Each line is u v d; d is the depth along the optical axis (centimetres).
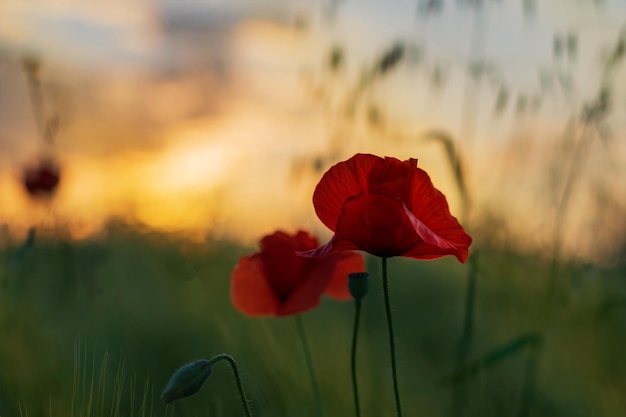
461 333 132
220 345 115
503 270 131
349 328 127
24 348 111
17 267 127
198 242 172
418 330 138
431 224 78
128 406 102
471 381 111
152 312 131
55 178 157
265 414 102
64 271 156
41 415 97
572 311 124
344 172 79
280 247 88
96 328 126
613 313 128
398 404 79
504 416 111
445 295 164
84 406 90
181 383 78
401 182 77
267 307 89
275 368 108
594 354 121
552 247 124
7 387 104
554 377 118
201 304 135
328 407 105
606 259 132
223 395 104
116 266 168
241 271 89
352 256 89
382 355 117
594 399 113
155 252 179
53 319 133
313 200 79
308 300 88
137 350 118
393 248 77
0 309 123
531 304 131
